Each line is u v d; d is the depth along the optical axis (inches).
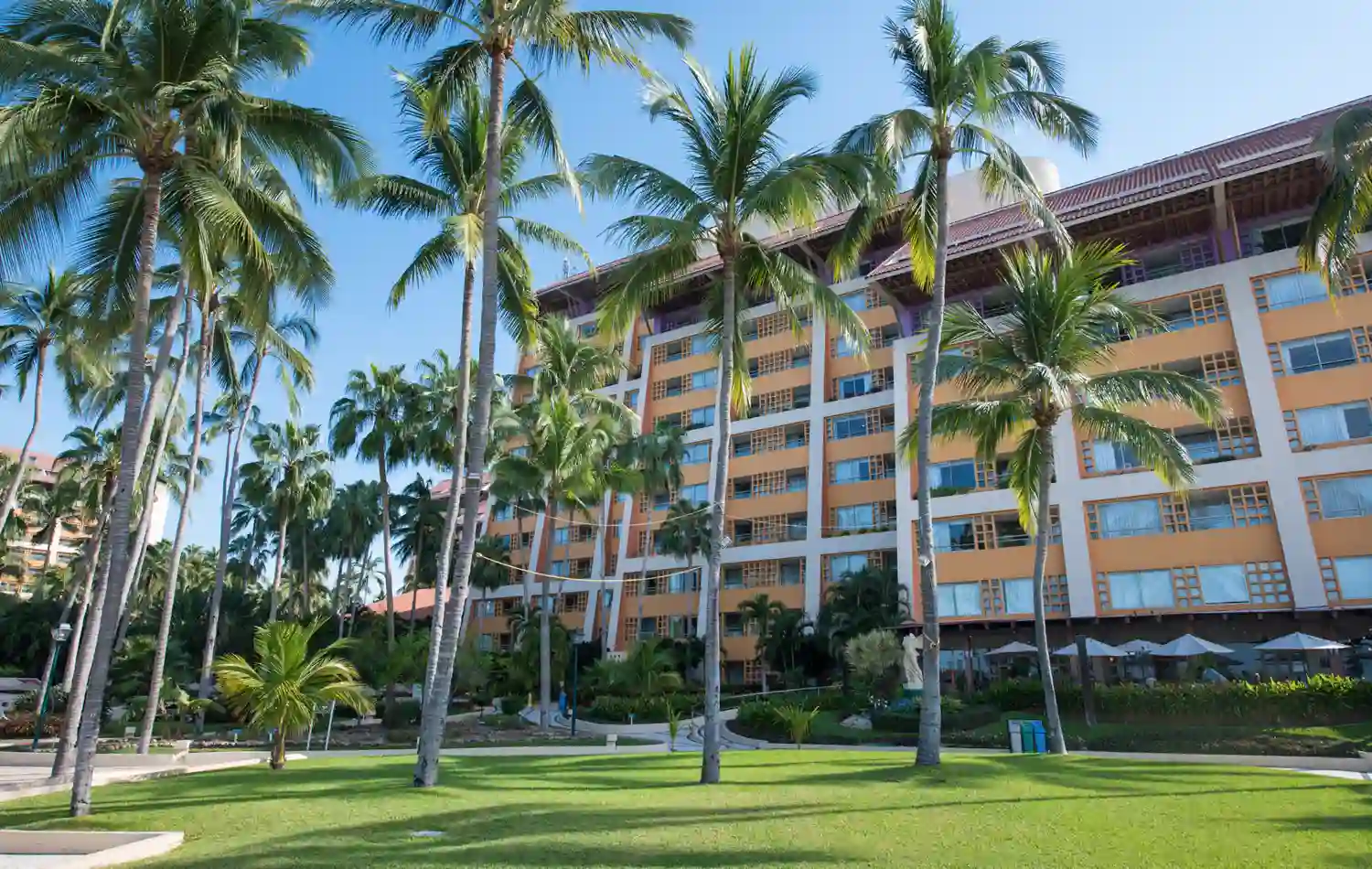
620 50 654.5
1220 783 561.9
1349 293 1234.0
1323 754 836.0
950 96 713.6
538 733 1282.0
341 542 2544.3
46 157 567.5
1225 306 1322.6
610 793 510.9
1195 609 1235.2
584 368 1530.5
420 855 329.1
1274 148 1326.3
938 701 652.7
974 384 906.1
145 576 2417.6
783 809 444.8
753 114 655.8
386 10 621.9
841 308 714.2
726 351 681.0
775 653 1748.3
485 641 2581.2
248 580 2792.8
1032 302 838.5
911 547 1544.0
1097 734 986.7
